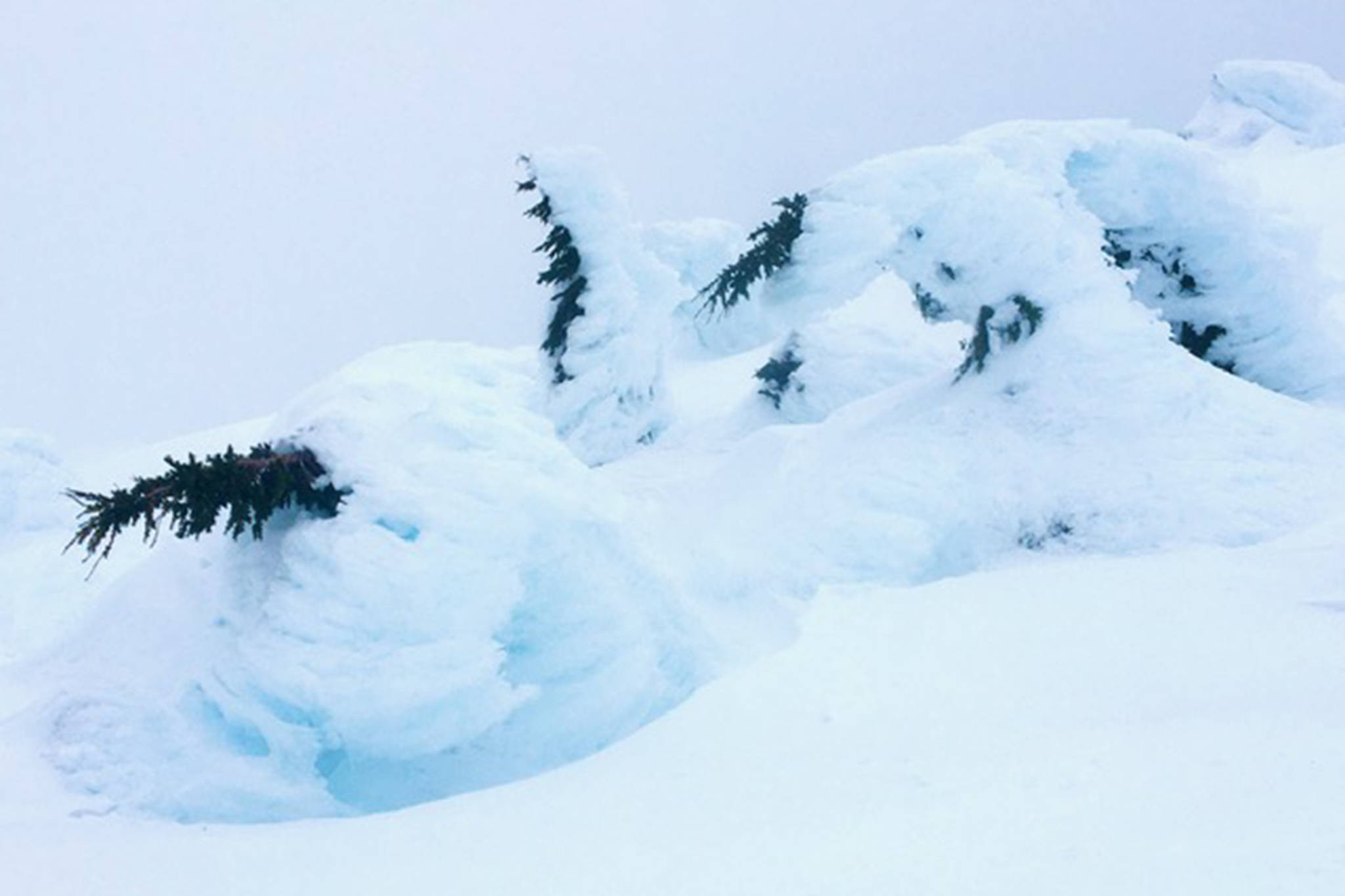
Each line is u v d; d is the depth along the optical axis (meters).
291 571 7.61
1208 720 5.50
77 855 5.29
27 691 8.08
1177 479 12.76
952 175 14.69
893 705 7.20
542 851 4.82
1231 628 7.80
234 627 7.91
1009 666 7.76
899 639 8.97
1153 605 8.78
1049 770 4.85
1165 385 14.07
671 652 8.95
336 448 8.05
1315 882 2.99
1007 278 15.07
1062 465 13.54
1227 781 4.20
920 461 14.03
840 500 13.80
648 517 15.45
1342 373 18.08
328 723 7.20
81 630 8.75
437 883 4.50
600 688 8.10
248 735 7.50
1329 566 9.29
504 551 7.73
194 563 8.77
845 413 17.55
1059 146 16.27
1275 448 13.21
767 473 16.17
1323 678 6.32
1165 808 3.98
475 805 6.04
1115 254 18.58
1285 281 18.06
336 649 7.15
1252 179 18.11
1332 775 4.05
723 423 25.88
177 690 7.67
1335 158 42.12
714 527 14.59
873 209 14.29
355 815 7.13
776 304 15.30
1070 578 10.35
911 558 12.73
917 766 5.45
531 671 8.20
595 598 8.31
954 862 3.75
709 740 6.94
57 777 6.83
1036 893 3.30
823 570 12.73
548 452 8.63
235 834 5.83
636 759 6.69
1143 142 16.89
